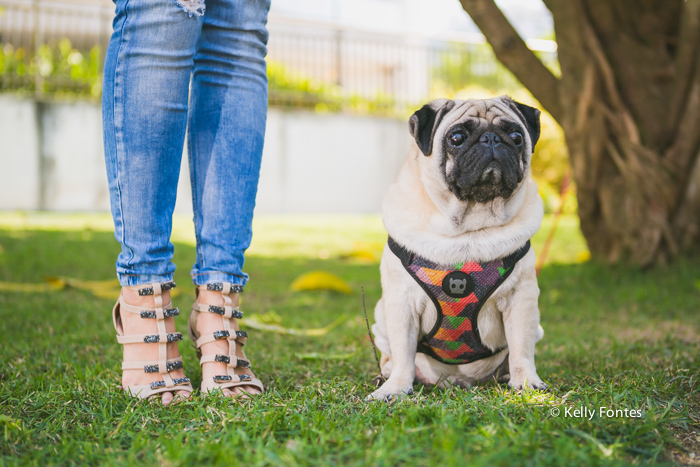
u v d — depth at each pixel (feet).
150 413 6.16
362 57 45.93
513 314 7.35
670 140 18.25
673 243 17.88
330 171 43.75
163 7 6.39
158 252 6.88
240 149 7.20
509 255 7.18
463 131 7.35
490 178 7.05
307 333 11.48
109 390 6.89
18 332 10.42
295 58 48.60
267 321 12.37
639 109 18.47
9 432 5.58
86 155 39.37
